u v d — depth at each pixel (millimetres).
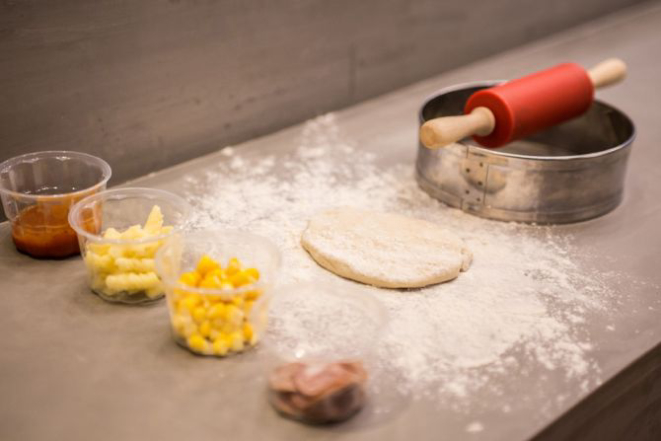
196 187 1277
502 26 1849
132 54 1221
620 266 1123
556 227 1214
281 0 1380
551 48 1935
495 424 835
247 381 877
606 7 2088
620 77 1364
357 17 1525
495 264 1111
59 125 1182
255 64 1395
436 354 930
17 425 815
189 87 1314
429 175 1272
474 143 1484
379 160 1397
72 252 1086
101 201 1065
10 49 1091
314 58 1486
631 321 1008
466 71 1803
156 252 962
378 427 825
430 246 1106
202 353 911
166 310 992
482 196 1212
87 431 810
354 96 1605
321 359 842
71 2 1125
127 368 895
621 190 1271
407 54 1669
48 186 1146
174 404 846
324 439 808
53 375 882
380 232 1132
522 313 1008
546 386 892
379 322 909
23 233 1062
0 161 1141
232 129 1410
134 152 1286
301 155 1404
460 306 1015
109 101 1223
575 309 1024
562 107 1275
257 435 810
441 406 856
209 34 1305
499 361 925
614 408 954
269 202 1242
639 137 1513
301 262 1090
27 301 999
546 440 846
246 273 930
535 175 1173
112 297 997
